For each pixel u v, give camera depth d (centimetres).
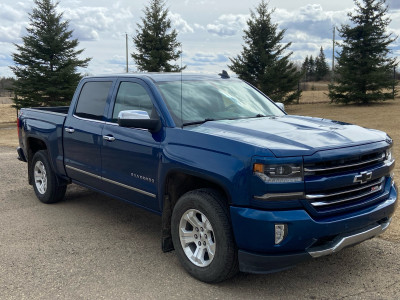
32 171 689
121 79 514
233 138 369
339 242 355
